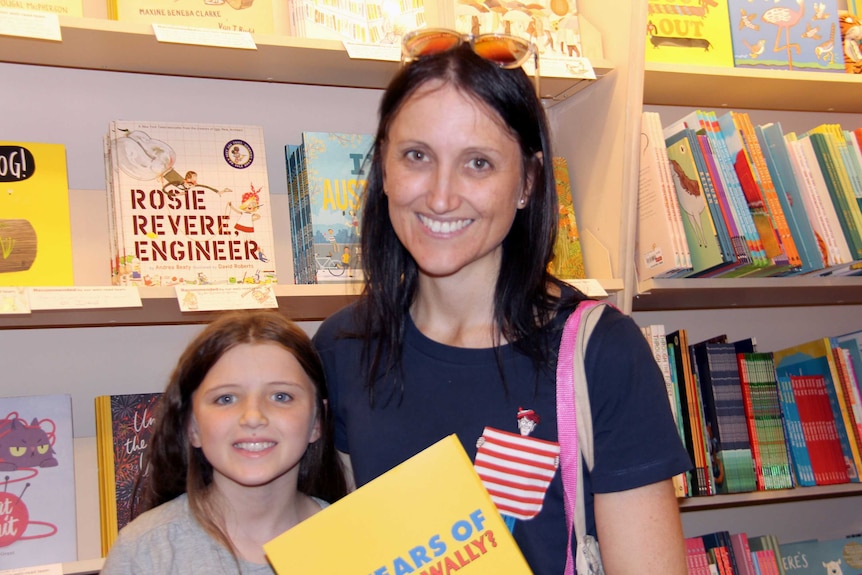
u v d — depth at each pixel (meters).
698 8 2.23
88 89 1.99
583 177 2.12
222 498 1.36
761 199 2.05
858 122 2.82
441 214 1.05
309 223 1.87
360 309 1.27
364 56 1.79
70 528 1.71
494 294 1.15
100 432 1.76
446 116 1.04
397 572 1.01
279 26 2.05
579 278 2.02
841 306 2.74
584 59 1.96
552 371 1.08
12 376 1.87
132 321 1.87
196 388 1.39
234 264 1.81
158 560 1.27
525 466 1.08
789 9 2.34
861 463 2.23
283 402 1.35
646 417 1.03
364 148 1.94
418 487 1.03
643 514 1.02
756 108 2.53
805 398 2.24
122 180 1.76
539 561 1.06
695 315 2.54
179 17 1.82
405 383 1.15
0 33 1.50
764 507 2.54
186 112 2.08
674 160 2.06
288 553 1.01
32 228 1.71
